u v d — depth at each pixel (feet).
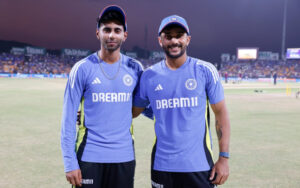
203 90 7.25
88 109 7.53
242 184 12.01
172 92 7.20
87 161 7.36
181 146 7.08
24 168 13.94
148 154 16.56
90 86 7.45
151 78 7.47
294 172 13.50
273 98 54.90
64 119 7.32
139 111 8.33
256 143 19.19
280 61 216.95
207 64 7.37
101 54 7.70
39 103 42.78
